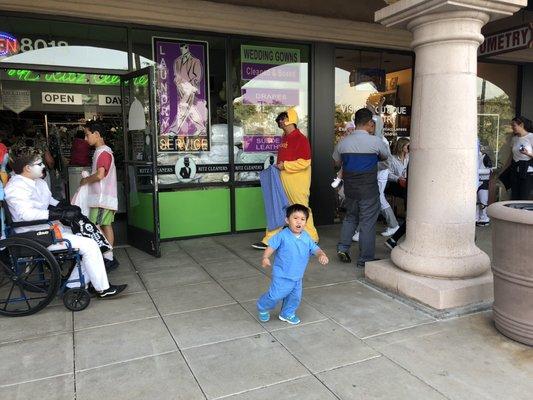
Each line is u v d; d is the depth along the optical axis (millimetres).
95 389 2664
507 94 8406
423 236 3971
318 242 6066
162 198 6129
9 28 5266
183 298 4105
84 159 7312
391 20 4016
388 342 3195
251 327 3473
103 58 5695
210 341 3248
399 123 7613
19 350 3148
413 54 7473
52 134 8883
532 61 8188
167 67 5988
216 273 4824
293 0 6203
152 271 4914
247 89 6449
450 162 3799
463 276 3842
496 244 3217
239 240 6254
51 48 5465
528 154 5793
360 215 4918
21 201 3727
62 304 3979
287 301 3492
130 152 5824
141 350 3127
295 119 5441
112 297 4133
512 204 3334
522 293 3055
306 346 3152
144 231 5602
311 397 2557
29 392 2645
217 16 5871
